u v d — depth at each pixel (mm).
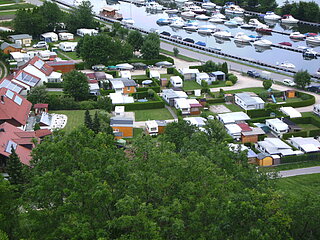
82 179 65625
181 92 171250
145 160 78125
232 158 92250
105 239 57250
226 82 188125
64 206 63656
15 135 117812
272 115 158875
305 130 147250
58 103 155000
